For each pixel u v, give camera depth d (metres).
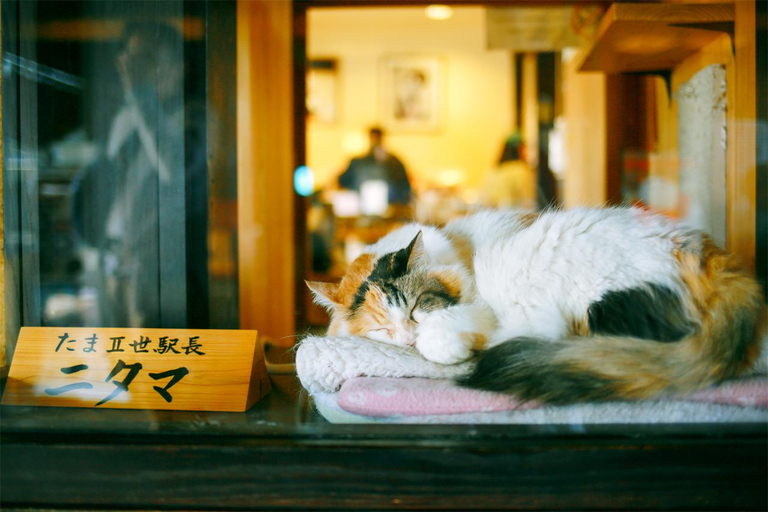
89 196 1.43
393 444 0.98
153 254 1.44
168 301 1.45
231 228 1.67
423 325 1.24
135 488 1.01
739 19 1.49
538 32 3.03
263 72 2.19
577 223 1.28
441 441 0.99
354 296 1.42
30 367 1.21
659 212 1.49
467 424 1.04
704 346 1.09
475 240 1.50
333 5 2.71
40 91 1.39
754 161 1.44
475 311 1.25
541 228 1.31
